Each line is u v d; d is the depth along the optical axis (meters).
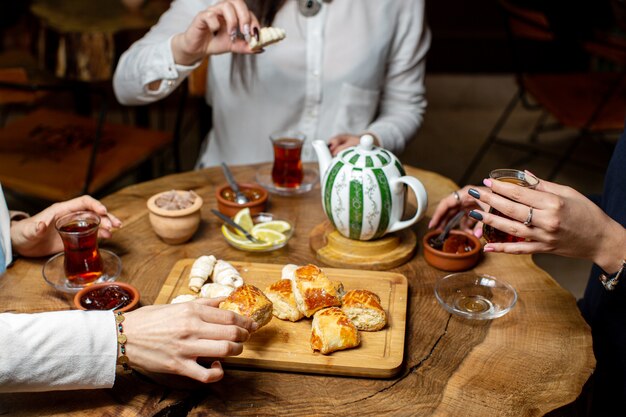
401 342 1.26
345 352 1.23
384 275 1.48
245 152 2.36
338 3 2.16
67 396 1.17
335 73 2.21
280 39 1.82
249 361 1.21
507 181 1.37
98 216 1.47
